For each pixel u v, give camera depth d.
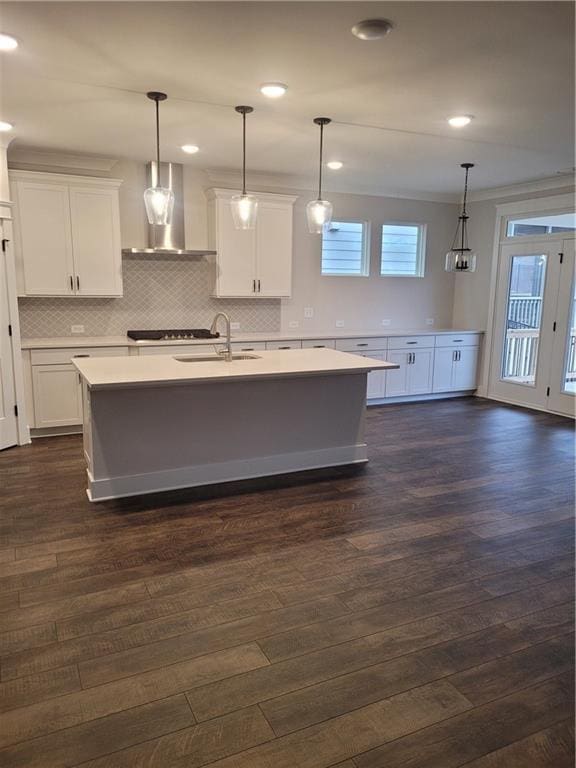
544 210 6.05
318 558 2.86
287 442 4.10
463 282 7.26
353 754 1.67
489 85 3.18
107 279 5.16
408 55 2.77
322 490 3.79
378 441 5.00
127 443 3.56
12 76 3.07
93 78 3.09
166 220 3.43
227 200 5.52
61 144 4.62
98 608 2.39
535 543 3.07
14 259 4.51
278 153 4.88
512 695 1.93
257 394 3.92
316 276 6.48
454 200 7.11
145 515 3.34
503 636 2.26
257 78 3.07
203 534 3.11
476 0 2.22
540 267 6.17
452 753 1.69
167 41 2.63
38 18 2.40
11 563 2.76
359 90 3.26
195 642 2.18
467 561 2.86
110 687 1.93
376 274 6.83
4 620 2.30
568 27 2.46
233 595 2.51
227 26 2.46
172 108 3.62
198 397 3.72
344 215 6.48
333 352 4.65
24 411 4.69
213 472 3.87
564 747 1.72
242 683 1.96
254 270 5.76
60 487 3.75
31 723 1.77
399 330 6.96
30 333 5.25
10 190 4.68
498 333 6.76
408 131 4.11
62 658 2.07
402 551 2.95
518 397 6.55
